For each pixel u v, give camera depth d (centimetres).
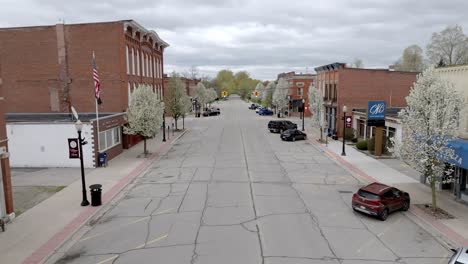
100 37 3547
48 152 2634
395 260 1232
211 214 1655
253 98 15475
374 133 3462
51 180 2261
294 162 2845
